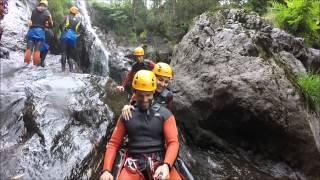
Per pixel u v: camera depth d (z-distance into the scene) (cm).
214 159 395
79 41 770
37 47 501
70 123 317
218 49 415
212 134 414
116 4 1045
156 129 208
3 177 256
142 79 209
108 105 353
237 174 374
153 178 198
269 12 655
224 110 395
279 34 485
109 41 965
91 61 820
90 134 310
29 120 313
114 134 213
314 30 599
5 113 329
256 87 379
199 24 457
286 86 384
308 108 400
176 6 946
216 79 396
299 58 500
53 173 267
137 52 361
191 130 419
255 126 390
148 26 976
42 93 355
